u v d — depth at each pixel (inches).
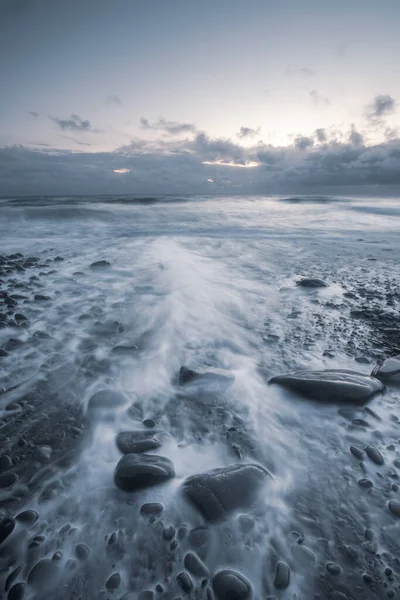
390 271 219.6
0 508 55.6
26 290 175.9
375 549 49.2
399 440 71.2
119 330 128.4
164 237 370.6
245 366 102.8
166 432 74.2
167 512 54.1
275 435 73.5
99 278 199.8
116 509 55.3
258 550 48.6
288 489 59.3
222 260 252.5
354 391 82.5
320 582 44.8
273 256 270.4
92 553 48.2
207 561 46.9
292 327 131.4
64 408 83.0
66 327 130.9
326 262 248.1
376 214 631.8
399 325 132.0
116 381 95.0
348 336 123.3
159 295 166.9
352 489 59.4
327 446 69.9
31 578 44.6
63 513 54.7
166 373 99.1
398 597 43.2
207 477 58.2
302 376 90.4
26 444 70.9
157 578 45.1
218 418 79.2
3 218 500.7
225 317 140.6
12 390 89.9
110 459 67.1
